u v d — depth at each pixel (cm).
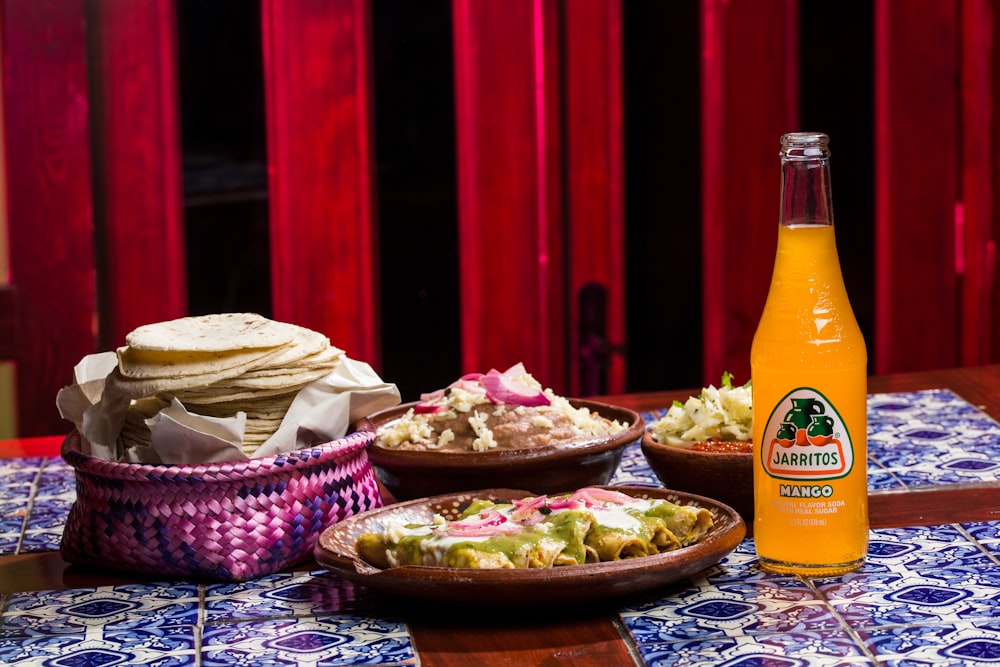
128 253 285
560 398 141
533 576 97
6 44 273
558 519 106
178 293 288
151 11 278
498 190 296
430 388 302
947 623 98
